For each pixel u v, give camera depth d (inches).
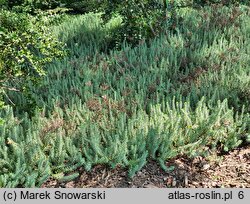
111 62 274.1
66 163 180.2
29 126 192.5
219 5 359.6
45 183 173.2
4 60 178.1
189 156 186.2
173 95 220.8
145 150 183.2
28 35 174.4
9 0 359.9
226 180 175.3
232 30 310.7
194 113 203.8
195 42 297.3
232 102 215.3
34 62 179.3
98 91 230.4
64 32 347.9
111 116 196.2
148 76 242.4
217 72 246.5
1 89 192.7
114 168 178.9
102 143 186.4
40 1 387.2
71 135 190.1
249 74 235.9
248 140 193.2
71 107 210.2
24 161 172.7
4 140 182.5
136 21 311.6
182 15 365.7
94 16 399.2
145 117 198.5
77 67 271.4
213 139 195.5
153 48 285.6
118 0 312.2
